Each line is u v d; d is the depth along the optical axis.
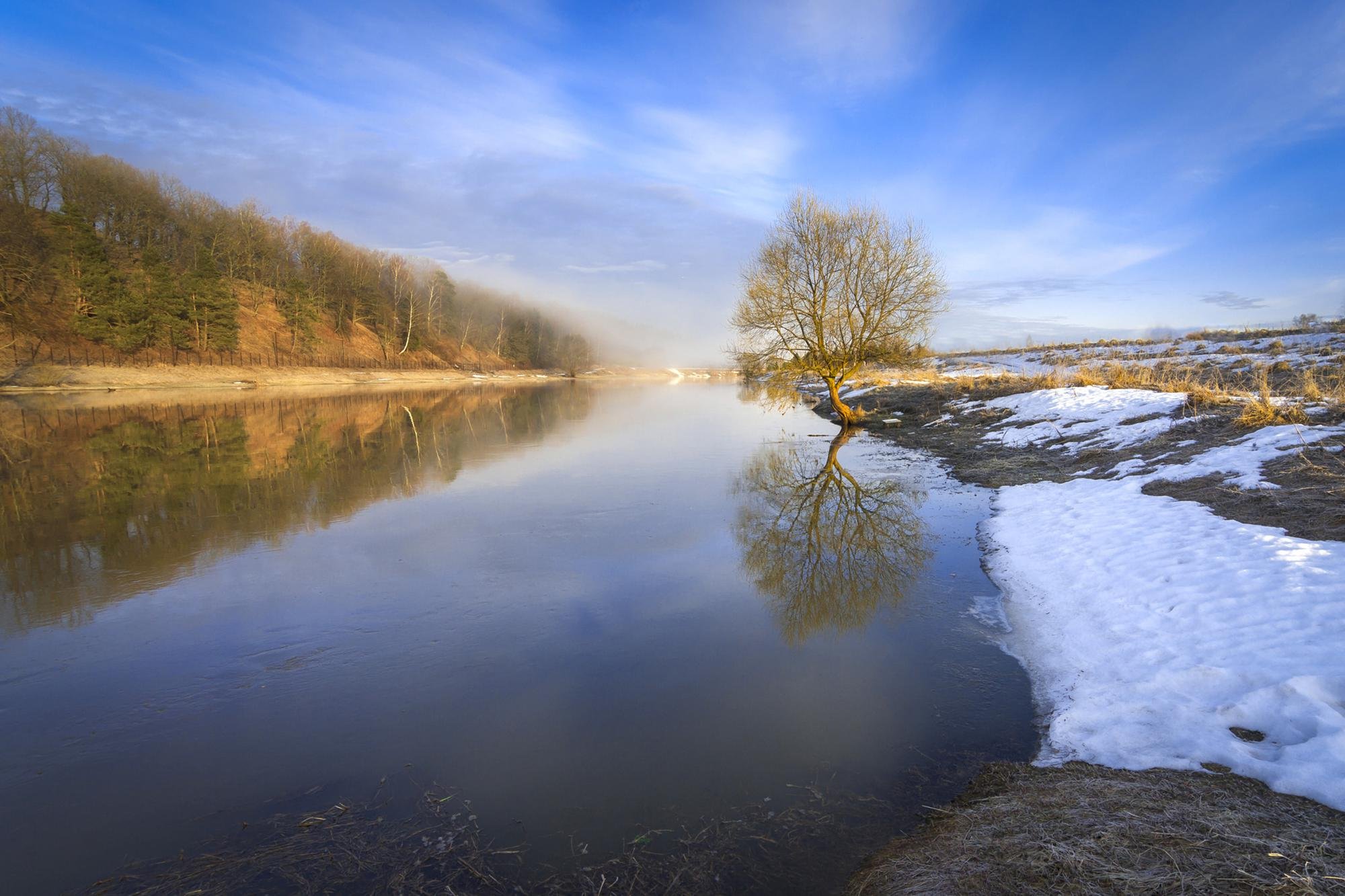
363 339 78.75
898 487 12.41
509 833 3.49
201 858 3.36
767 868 3.15
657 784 3.89
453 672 5.42
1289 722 3.57
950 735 4.30
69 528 9.82
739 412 30.52
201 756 4.29
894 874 2.95
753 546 8.84
